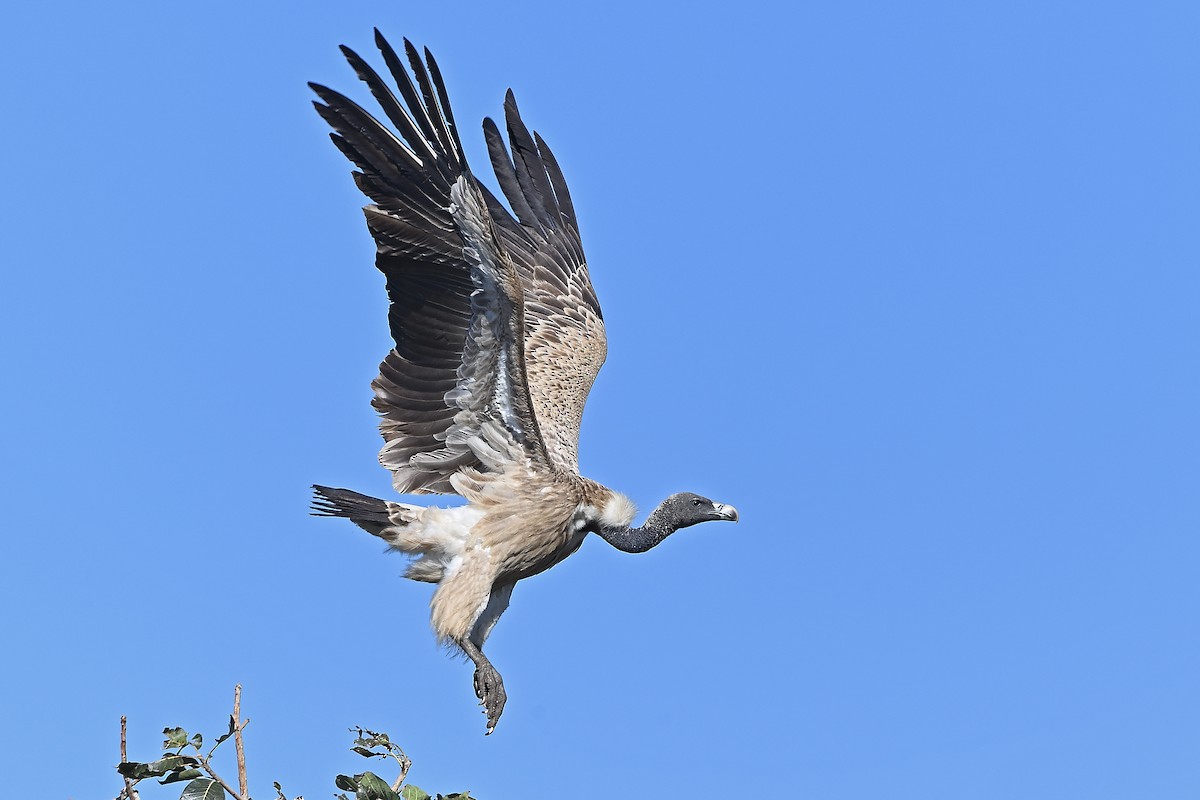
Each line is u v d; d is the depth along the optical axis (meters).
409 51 13.44
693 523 16.38
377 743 10.33
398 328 14.65
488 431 14.99
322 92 13.58
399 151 13.84
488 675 14.52
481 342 14.43
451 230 13.98
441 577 14.98
